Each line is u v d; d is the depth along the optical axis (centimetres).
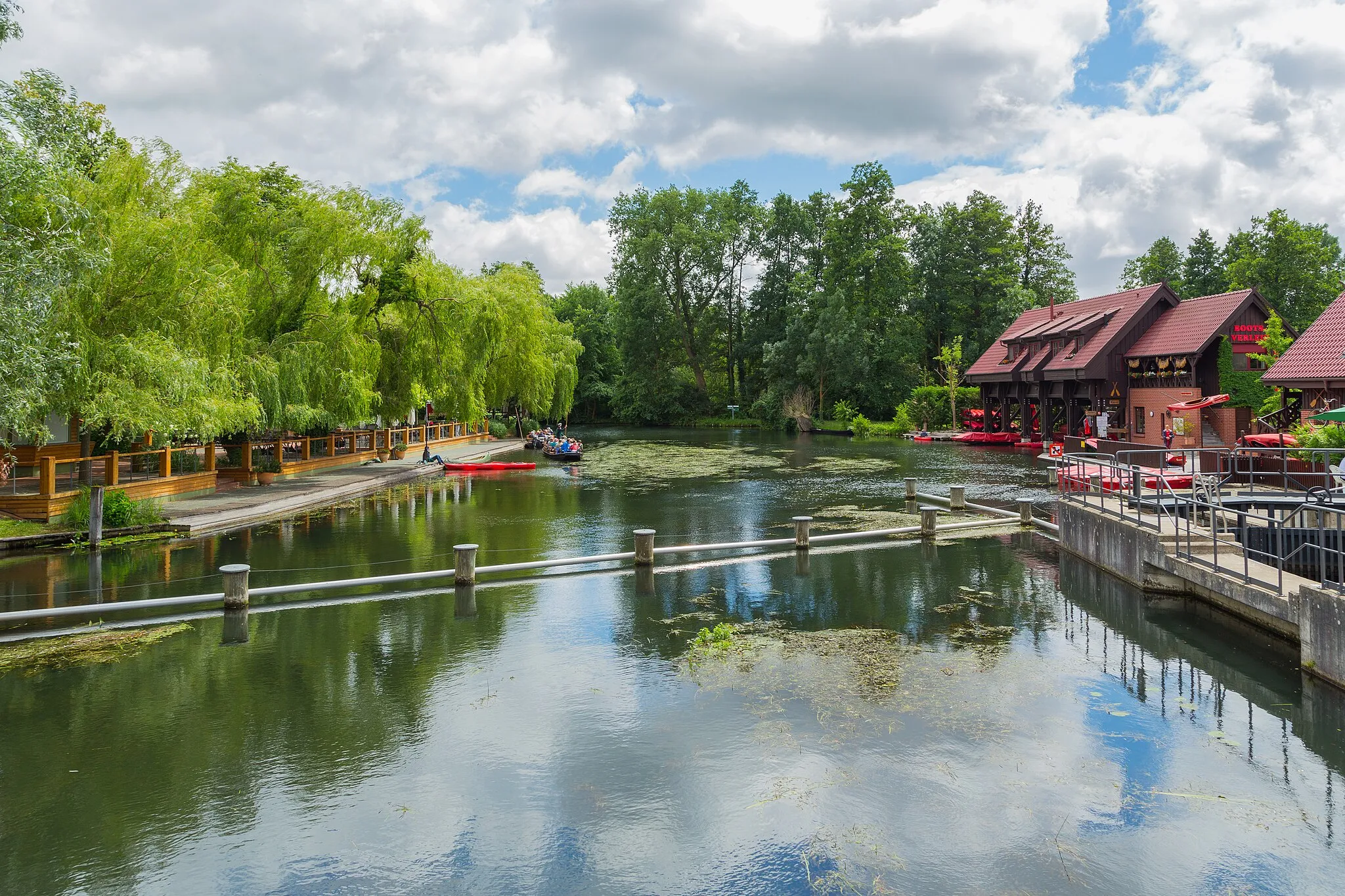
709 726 866
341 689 984
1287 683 975
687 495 2848
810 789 732
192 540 1967
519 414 6228
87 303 1925
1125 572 1466
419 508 2530
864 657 1078
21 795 739
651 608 1334
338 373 2823
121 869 627
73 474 2234
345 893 596
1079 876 602
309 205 2862
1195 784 737
